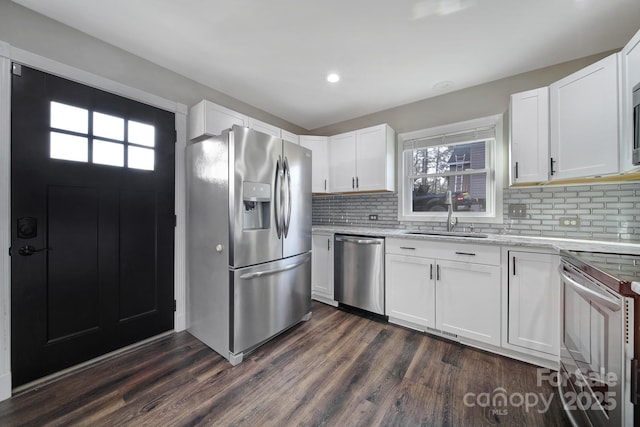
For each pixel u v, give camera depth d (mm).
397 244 2371
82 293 1766
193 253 2223
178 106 2281
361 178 3064
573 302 1361
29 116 1543
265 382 1619
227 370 1744
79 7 1556
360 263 2609
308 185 2525
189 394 1509
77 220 1738
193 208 2213
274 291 2121
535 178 1987
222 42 1910
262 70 2295
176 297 2279
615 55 1560
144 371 1724
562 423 1308
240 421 1316
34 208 1566
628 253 1405
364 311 2760
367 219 3324
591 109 1677
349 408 1407
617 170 1554
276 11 1605
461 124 2633
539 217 2223
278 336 2215
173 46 1954
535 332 1755
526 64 2186
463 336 2035
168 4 1541
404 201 3049
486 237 2145
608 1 1500
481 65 2203
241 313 1857
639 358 889
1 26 1484
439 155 2855
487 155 2582
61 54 1688
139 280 2053
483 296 1948
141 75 2084
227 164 1861
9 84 1468
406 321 2340
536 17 1639
